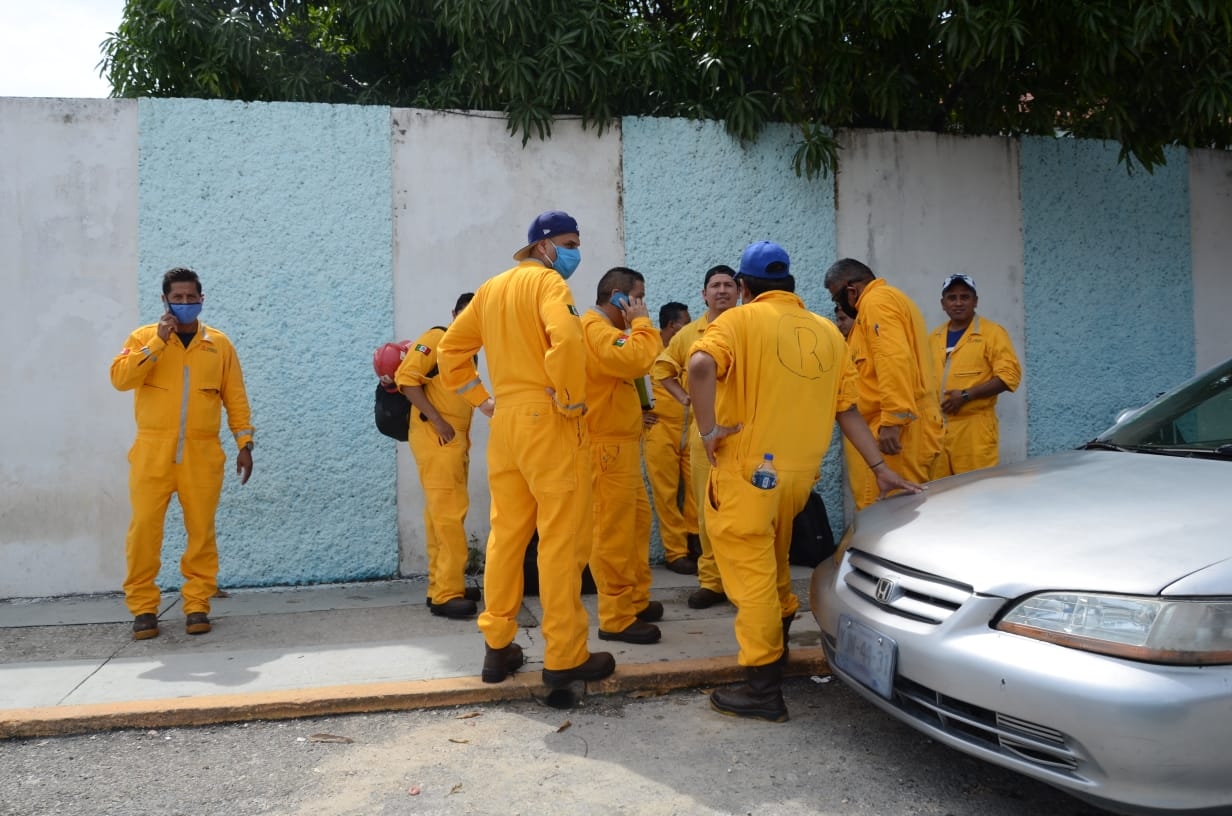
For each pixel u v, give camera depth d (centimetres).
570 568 385
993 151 686
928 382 491
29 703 386
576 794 311
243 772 334
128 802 312
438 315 614
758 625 365
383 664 433
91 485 575
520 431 378
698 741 354
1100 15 592
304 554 598
